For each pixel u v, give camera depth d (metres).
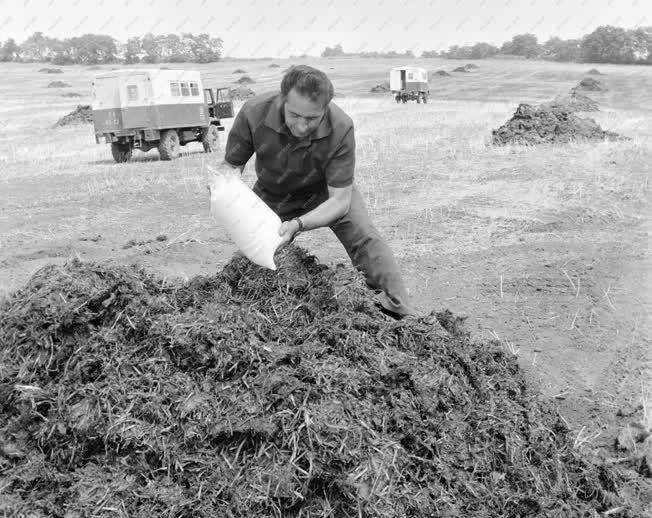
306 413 2.97
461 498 3.06
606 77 72.88
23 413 3.23
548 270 6.97
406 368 3.35
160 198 11.55
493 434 3.35
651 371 4.80
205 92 21.38
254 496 2.82
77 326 3.49
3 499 2.94
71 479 2.98
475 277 6.84
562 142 17.56
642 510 3.39
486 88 61.62
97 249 7.87
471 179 12.62
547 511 3.11
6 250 7.93
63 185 13.62
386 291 4.53
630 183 11.67
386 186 12.10
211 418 3.03
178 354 3.28
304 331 3.54
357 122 28.48
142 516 2.79
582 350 5.17
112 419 3.06
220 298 3.79
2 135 27.86
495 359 4.15
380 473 2.89
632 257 7.41
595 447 3.90
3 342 3.59
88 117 32.47
